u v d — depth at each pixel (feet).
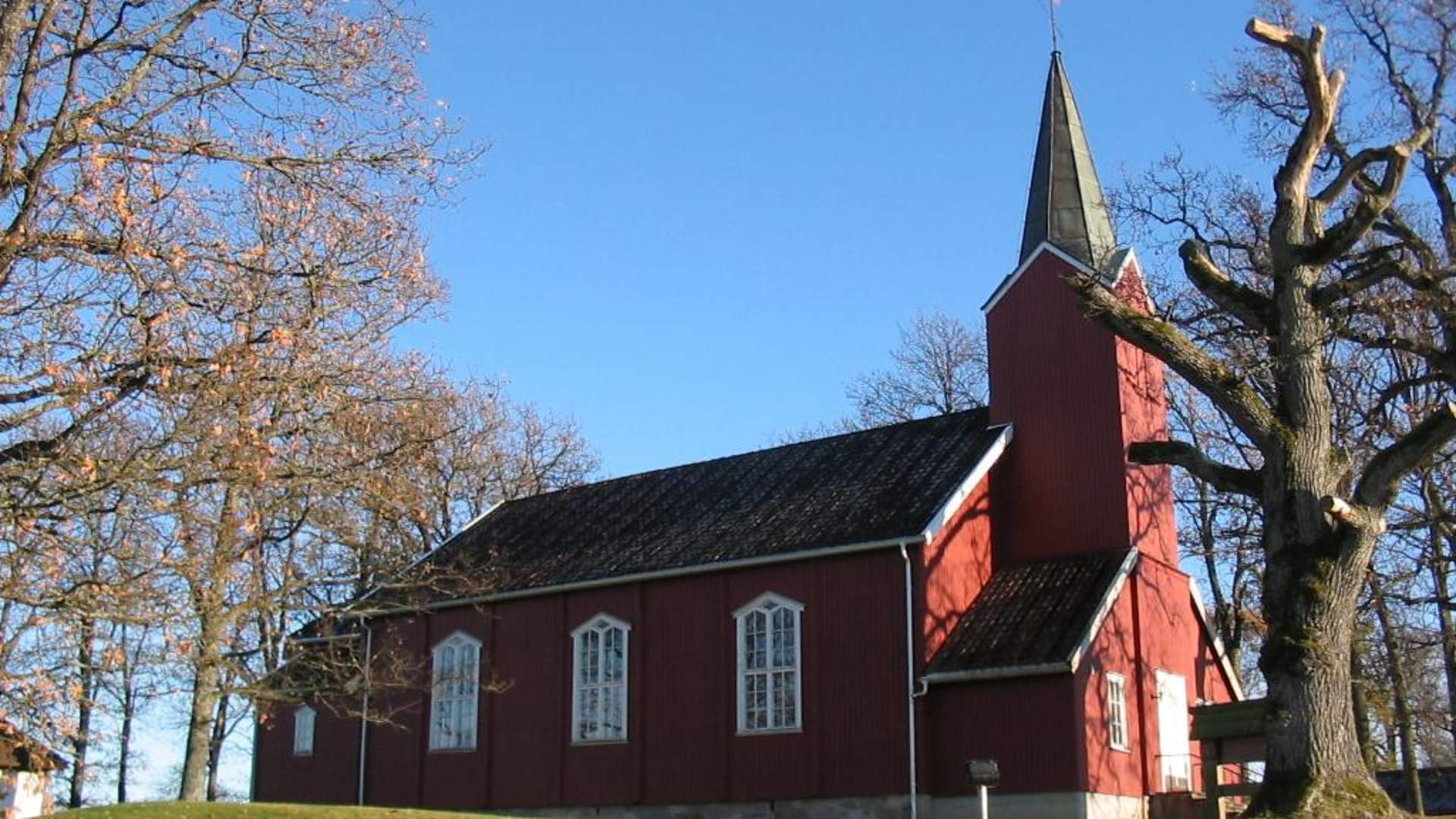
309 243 72.59
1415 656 132.16
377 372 81.15
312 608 91.86
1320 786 69.72
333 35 66.13
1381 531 74.59
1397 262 84.53
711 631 110.73
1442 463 105.91
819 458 121.90
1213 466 80.69
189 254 61.26
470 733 126.00
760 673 106.93
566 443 194.08
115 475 59.82
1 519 57.26
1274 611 74.79
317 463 78.79
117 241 58.44
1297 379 77.82
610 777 114.01
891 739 98.53
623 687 115.44
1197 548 139.85
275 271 67.62
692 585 113.09
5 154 57.11
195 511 71.92
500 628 126.41
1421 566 108.06
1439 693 158.20
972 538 106.63
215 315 64.23
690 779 108.78
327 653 119.96
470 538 141.38
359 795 132.67
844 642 102.58
